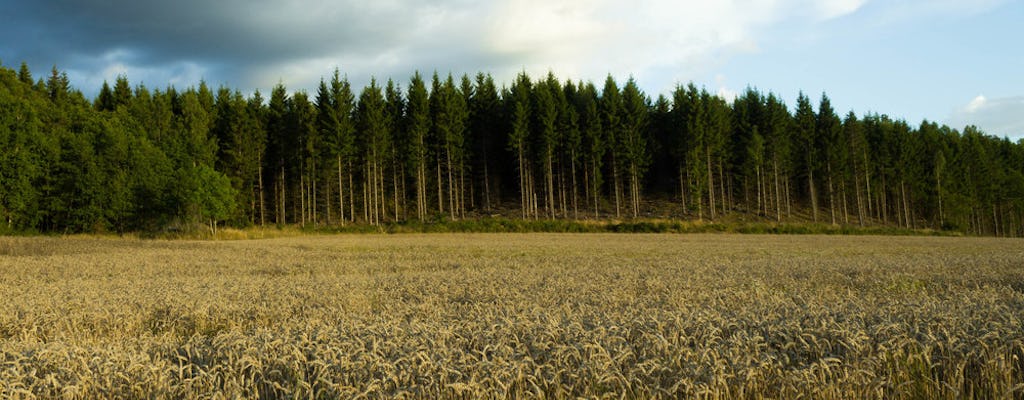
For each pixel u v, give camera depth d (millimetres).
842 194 83062
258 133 71125
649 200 82562
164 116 70625
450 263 24766
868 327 7172
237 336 6961
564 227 63094
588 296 12102
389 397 4859
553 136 71750
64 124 59969
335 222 74125
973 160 85812
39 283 16812
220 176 59531
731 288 13203
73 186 52562
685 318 7762
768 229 62125
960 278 15211
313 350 6309
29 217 50438
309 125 67438
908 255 27656
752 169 77938
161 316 10156
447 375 5273
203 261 26141
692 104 73562
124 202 53656
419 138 70000
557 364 5605
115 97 79688
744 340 6359
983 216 91375
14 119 50344
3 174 48312
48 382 5363
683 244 40469
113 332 8844
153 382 5402
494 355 5668
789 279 15492
